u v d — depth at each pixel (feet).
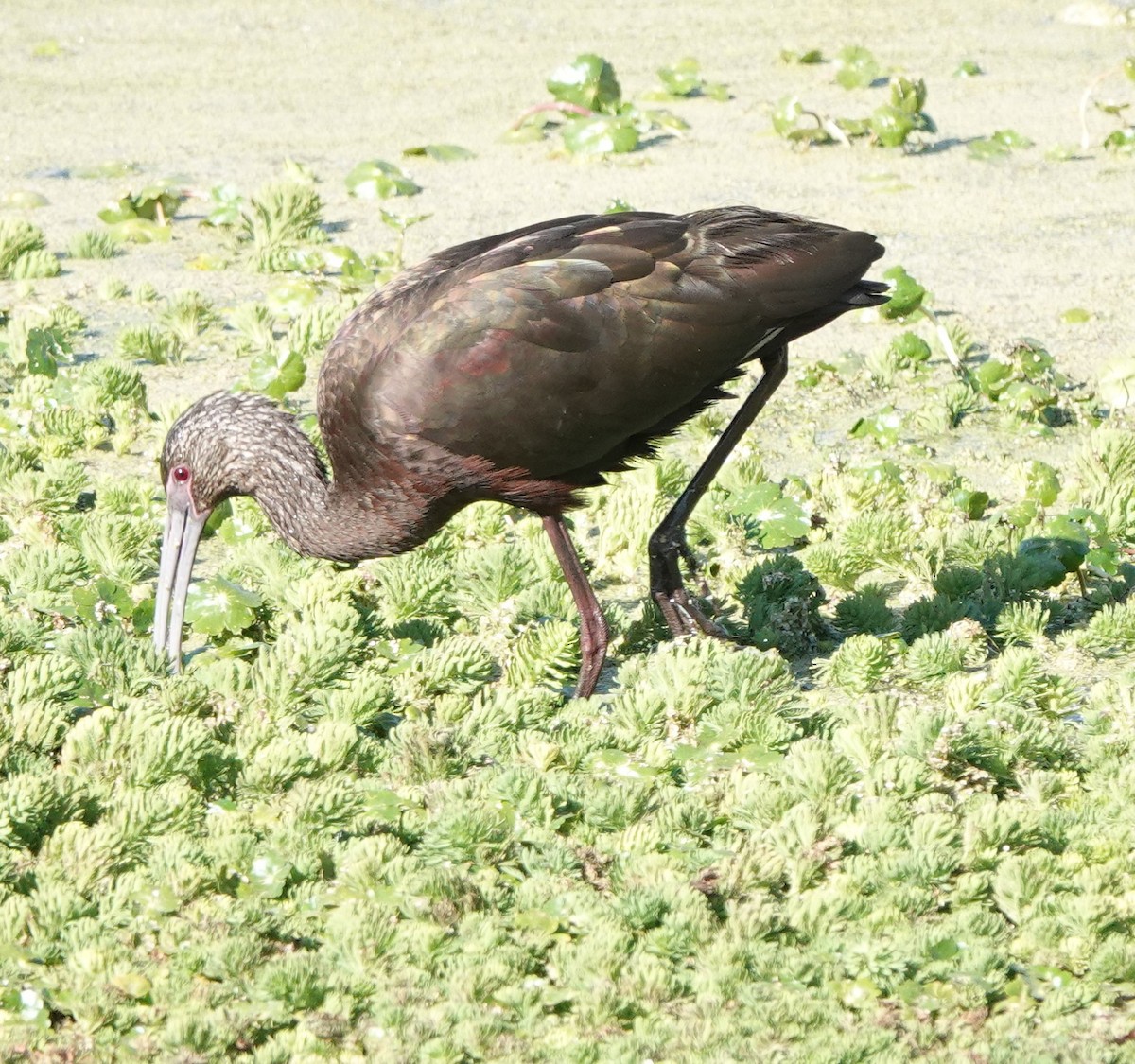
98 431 50.93
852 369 56.80
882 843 28.76
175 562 38.29
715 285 36.06
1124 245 68.28
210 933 25.53
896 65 93.61
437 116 85.46
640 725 33.40
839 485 46.85
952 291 63.26
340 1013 24.18
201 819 29.30
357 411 35.68
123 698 33.73
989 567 41.39
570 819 29.84
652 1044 23.72
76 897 26.27
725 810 30.30
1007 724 32.48
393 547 37.50
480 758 32.01
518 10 104.42
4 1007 24.09
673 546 38.19
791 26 101.96
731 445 38.22
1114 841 28.81
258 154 79.51
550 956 25.80
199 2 105.19
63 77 91.50
